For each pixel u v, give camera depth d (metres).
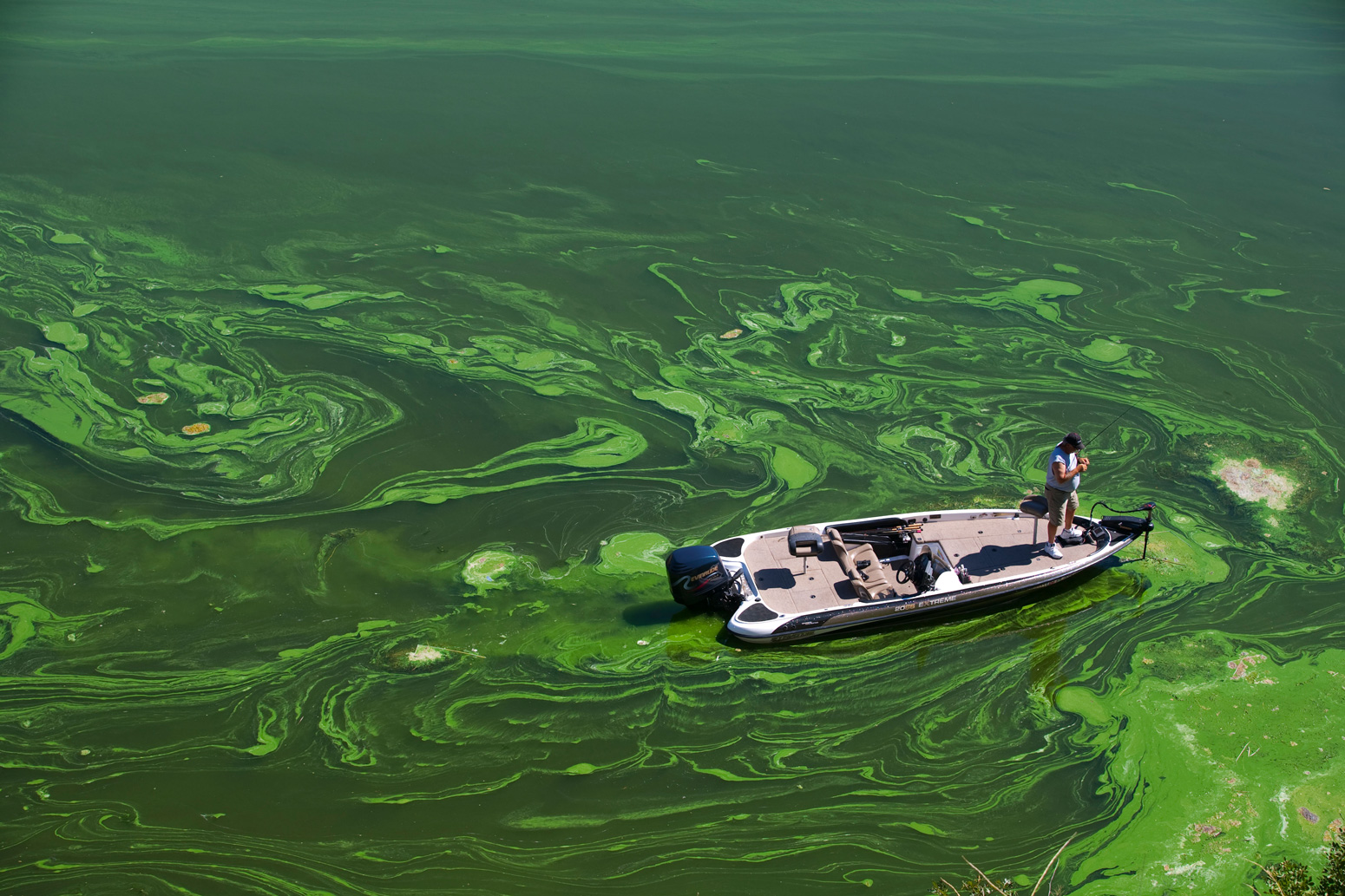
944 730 8.61
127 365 13.81
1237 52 30.42
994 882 7.29
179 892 7.06
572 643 9.38
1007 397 13.67
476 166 20.64
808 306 15.92
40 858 7.27
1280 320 15.54
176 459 11.93
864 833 7.68
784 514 11.27
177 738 8.31
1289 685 8.99
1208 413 13.27
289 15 31.25
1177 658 9.31
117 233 17.42
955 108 24.75
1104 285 16.59
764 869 7.38
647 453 12.37
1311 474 12.01
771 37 30.81
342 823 7.62
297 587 9.98
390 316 15.32
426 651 9.24
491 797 7.88
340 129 22.20
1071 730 8.59
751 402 13.51
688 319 15.49
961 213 19.14
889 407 13.45
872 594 9.38
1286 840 7.53
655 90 25.42
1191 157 21.92
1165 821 7.74
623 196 19.56
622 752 8.32
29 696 8.66
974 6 36.31
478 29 30.42
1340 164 21.53
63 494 11.21
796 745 8.44
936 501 11.56
